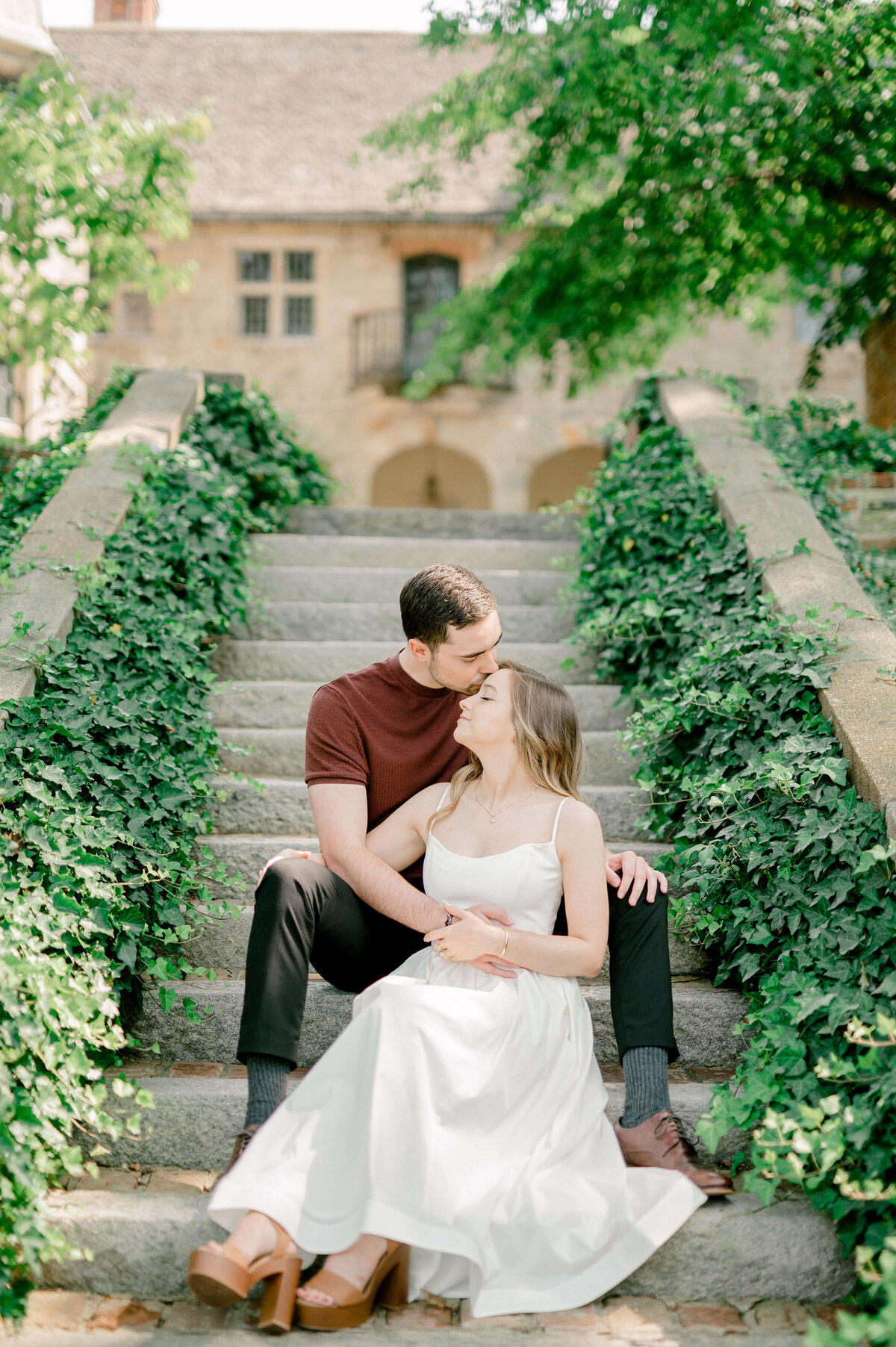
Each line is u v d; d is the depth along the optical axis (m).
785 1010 2.25
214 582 4.13
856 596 3.32
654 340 8.56
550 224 7.68
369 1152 1.89
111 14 17.19
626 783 3.59
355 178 15.41
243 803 3.41
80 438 4.66
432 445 15.71
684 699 3.15
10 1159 1.88
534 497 17.73
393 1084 1.96
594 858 2.28
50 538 3.75
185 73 16.45
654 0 5.08
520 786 2.40
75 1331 1.88
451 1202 1.91
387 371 15.46
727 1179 2.10
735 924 2.57
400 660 2.62
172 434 4.86
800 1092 2.08
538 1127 2.08
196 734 3.21
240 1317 1.94
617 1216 1.97
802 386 7.06
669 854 2.90
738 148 5.69
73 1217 2.03
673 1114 2.17
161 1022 2.64
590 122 5.98
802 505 3.96
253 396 5.89
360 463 15.62
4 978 2.03
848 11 5.07
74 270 10.80
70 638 3.27
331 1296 1.84
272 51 16.83
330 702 2.58
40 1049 2.05
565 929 2.46
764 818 2.66
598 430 5.77
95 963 2.33
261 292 15.55
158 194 7.10
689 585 3.73
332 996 2.63
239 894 3.12
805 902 2.41
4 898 2.25
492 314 8.48
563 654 4.16
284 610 4.50
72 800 2.65
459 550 5.16
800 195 6.09
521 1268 1.94
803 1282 2.00
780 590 3.37
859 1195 1.82
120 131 7.06
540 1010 2.14
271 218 15.09
